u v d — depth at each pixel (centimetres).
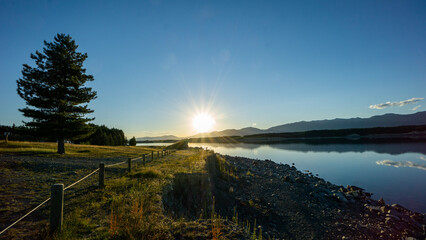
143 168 1561
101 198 831
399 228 1315
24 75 2569
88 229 566
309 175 3083
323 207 1645
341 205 1717
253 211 1450
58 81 2741
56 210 533
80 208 716
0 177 1184
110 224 578
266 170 3041
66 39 2820
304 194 1923
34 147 2936
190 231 589
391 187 2347
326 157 5500
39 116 2589
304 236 1198
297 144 12300
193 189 1269
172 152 3850
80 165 1714
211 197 1350
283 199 1764
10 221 609
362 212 1581
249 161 3981
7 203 757
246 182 2206
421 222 1416
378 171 3306
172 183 1148
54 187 536
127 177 1236
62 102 2612
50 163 1720
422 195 2012
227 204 1479
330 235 1219
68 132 2636
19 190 935
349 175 3097
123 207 712
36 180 1137
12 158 1864
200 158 2230
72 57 2894
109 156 2672
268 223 1324
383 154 5728
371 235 1227
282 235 1198
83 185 1038
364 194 2053
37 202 779
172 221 659
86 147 3716
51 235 510
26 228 566
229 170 2678
